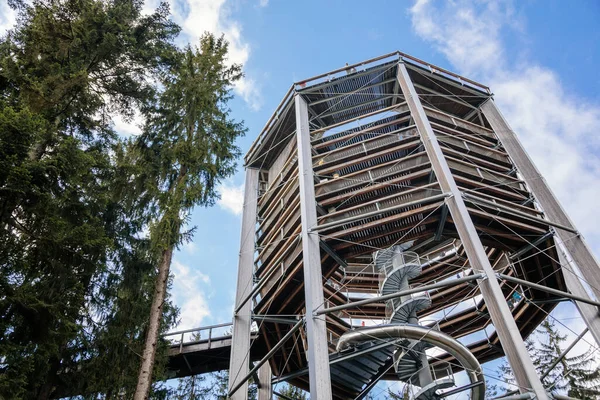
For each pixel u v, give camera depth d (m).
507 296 21.66
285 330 20.38
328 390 13.38
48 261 12.16
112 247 13.51
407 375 17.78
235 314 19.58
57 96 14.61
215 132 19.28
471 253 15.19
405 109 23.80
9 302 10.85
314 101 24.67
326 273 19.59
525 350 12.45
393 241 18.92
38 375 13.23
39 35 15.82
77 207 13.65
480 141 22.22
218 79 21.00
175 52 20.28
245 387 17.52
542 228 18.69
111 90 18.08
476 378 16.69
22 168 10.45
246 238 22.53
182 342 23.19
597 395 25.39
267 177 26.86
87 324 15.62
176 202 15.71
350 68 24.30
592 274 16.58
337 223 17.34
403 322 17.55
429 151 19.23
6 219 11.41
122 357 15.98
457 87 24.23
